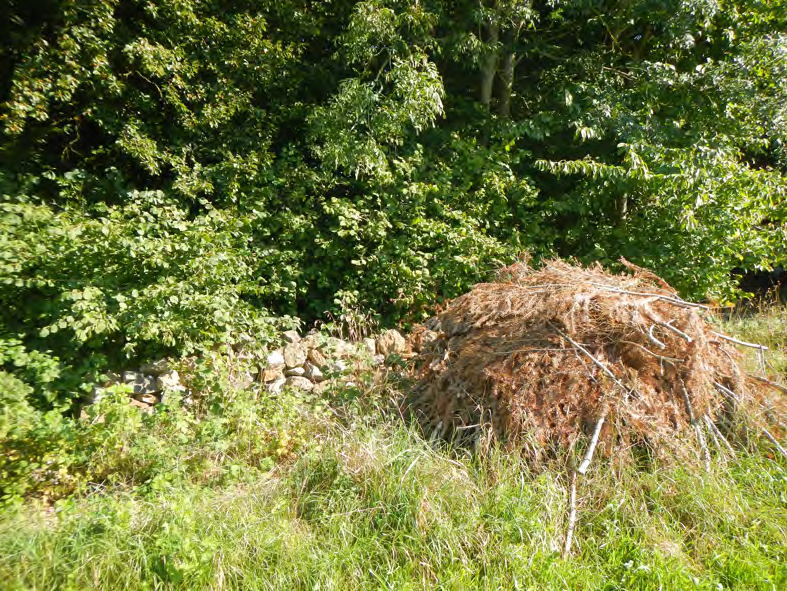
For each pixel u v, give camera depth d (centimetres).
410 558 313
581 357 400
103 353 505
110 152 709
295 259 671
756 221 695
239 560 307
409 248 673
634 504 348
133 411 402
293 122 798
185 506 322
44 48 628
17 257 470
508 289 471
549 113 771
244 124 758
